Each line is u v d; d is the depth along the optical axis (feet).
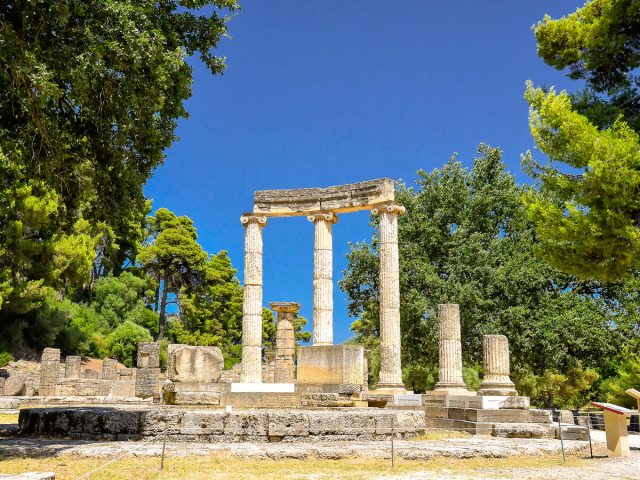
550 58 58.85
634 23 53.93
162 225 219.61
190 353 66.28
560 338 110.01
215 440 47.78
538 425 59.88
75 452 41.52
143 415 48.39
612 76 57.57
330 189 99.40
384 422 51.06
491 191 127.54
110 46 42.68
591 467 43.57
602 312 111.65
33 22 42.65
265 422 48.19
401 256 126.82
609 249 49.67
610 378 153.99
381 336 91.76
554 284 117.91
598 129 54.54
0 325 148.25
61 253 136.87
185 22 52.80
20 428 53.52
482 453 46.11
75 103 47.80
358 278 133.08
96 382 125.18
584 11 57.57
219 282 225.15
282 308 119.44
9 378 112.88
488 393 74.54
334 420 49.34
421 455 44.57
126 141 50.93
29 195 118.83
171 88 51.01
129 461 40.19
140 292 208.85
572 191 52.90
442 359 82.53
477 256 119.75
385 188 94.07
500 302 117.19
